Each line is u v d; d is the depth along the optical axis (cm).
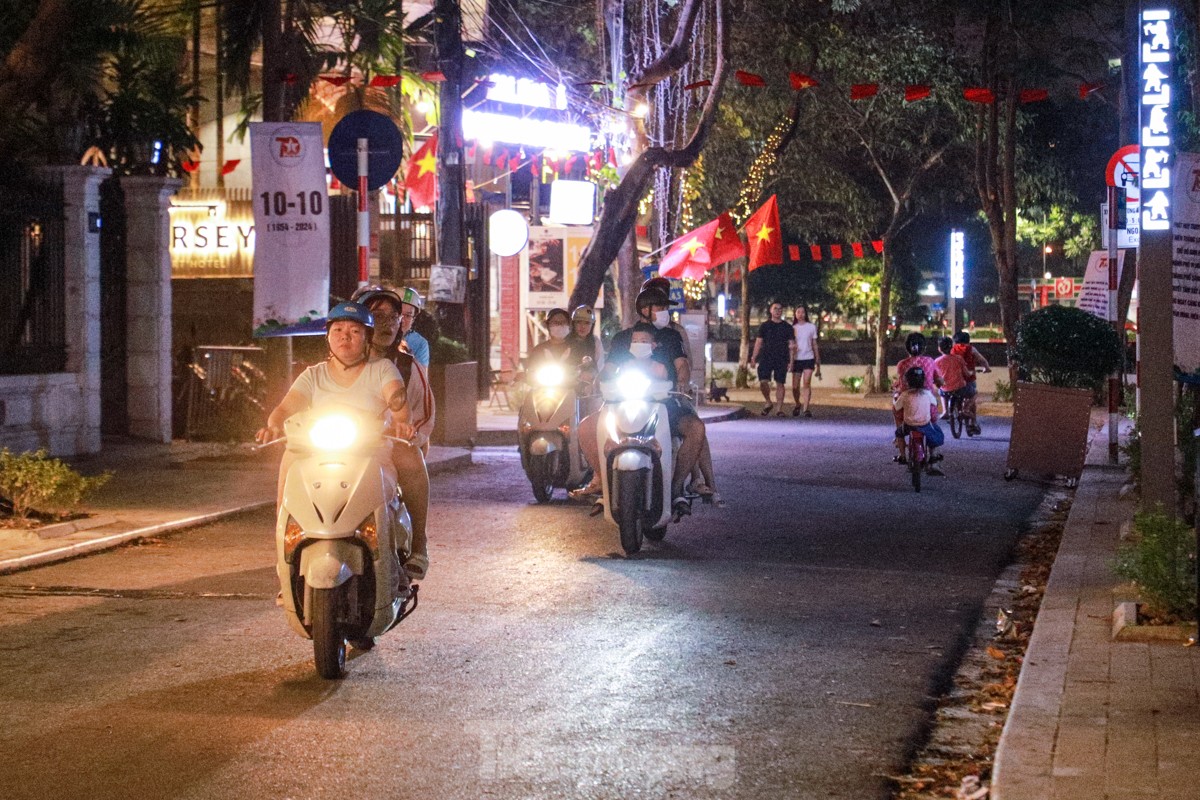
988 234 6234
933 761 675
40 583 1116
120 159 2383
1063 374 2441
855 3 3931
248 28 2416
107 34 2144
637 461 1246
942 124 4388
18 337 1917
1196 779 595
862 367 5012
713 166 4469
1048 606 997
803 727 722
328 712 743
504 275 3603
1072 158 5600
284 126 1680
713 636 940
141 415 2206
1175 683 764
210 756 663
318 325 1698
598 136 3322
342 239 2827
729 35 2867
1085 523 1443
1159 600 910
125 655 871
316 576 780
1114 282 2308
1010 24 3731
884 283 4616
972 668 877
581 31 3784
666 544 1348
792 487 1842
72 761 655
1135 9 1246
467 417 2384
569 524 1472
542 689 793
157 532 1350
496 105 3195
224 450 2011
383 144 1709
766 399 3397
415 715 738
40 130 2125
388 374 832
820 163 4547
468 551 1294
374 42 2645
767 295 6731
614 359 1338
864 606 1059
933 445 1881
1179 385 1543
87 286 2000
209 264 2745
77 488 1397
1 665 845
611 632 949
